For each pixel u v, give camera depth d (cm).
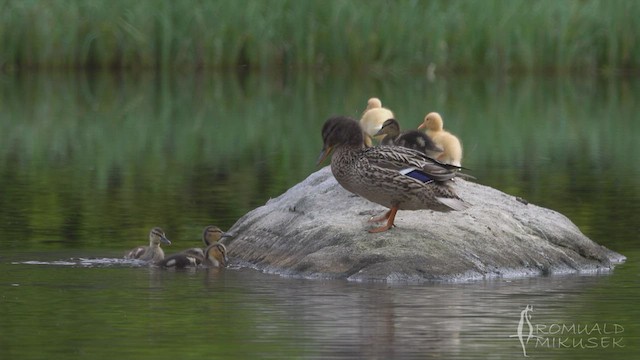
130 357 980
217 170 2242
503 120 3028
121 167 2286
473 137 2736
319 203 1450
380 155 1298
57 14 3888
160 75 3900
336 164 1320
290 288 1242
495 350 1007
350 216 1388
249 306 1156
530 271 1348
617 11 4006
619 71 4041
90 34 3909
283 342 1021
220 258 1395
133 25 3906
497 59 3997
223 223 1720
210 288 1246
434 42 3984
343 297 1191
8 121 2938
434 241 1320
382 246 1305
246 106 3266
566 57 4009
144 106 3256
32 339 1033
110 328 1070
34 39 3869
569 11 4000
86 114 3088
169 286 1259
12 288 1243
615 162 2380
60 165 2306
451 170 1305
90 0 3909
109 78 3809
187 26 3903
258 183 2089
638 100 3481
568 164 2345
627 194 1978
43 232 1625
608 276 1340
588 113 3200
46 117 3017
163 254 1438
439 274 1286
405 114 3022
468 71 4012
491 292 1228
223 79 3831
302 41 3938
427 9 4022
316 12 3947
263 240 1441
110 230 1648
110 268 1370
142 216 1766
